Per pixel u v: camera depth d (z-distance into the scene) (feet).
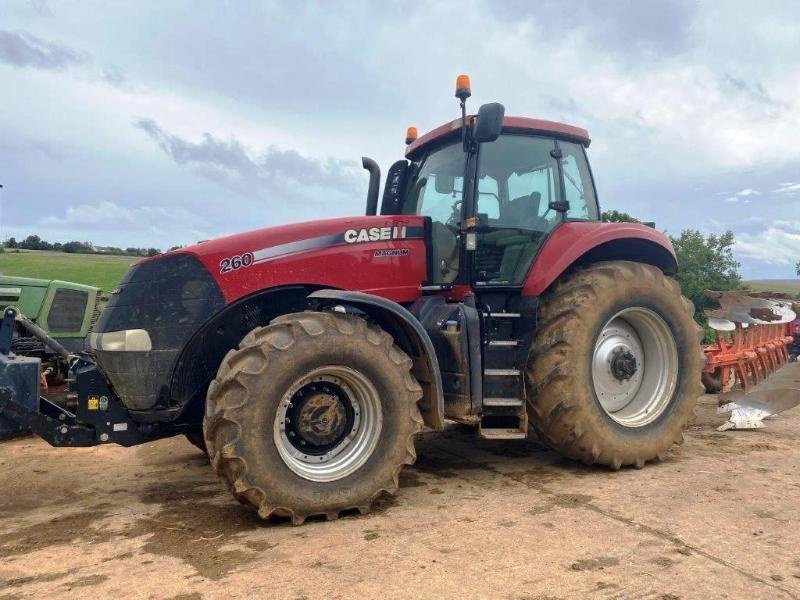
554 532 9.95
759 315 23.70
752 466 13.99
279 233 12.95
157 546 9.73
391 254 13.96
